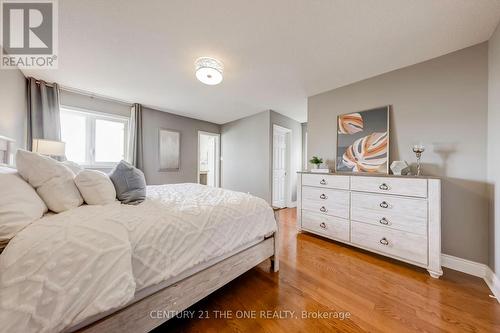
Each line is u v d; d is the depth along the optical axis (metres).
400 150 2.26
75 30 1.65
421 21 1.53
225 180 5.04
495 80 1.62
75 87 2.86
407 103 2.22
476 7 1.39
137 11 1.44
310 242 2.54
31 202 0.93
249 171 4.43
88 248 0.80
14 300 0.65
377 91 2.45
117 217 1.01
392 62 2.15
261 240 1.73
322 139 3.01
